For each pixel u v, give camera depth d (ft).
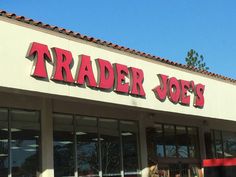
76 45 40.75
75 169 46.52
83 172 47.47
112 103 43.52
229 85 62.90
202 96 55.67
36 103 43.68
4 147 40.52
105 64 42.78
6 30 35.01
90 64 41.37
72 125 47.37
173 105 51.01
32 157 42.65
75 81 39.75
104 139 50.90
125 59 45.93
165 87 49.93
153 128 57.41
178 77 52.85
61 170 45.19
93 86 41.27
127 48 46.32
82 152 47.88
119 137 52.85
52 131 44.65
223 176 39.70
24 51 36.09
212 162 40.57
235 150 74.18
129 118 54.54
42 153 43.32
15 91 36.06
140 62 47.80
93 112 49.75
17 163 41.22
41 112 44.09
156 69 49.75
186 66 54.44
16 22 35.86
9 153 40.63
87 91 40.83
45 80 37.29
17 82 35.12
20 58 35.68
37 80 36.65
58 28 39.19
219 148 70.18
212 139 69.00
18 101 42.04
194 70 55.88
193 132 66.13
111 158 51.26
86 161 48.08
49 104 44.75
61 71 38.37
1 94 40.68
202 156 66.13
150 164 55.93
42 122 43.93
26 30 36.55
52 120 44.93
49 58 37.76
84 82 40.57
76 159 46.83
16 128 41.73
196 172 64.75
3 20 34.94
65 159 45.88
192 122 65.41
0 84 33.96
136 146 55.21
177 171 61.36
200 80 56.65
